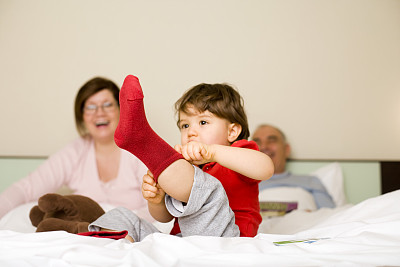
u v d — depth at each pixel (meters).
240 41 2.85
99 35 2.88
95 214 1.39
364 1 2.80
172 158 0.83
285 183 2.55
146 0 2.88
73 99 2.83
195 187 0.83
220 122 1.13
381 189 2.67
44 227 1.15
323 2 2.82
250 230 1.05
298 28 2.83
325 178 2.64
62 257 0.71
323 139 2.77
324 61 2.80
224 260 0.69
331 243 0.76
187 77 2.83
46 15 2.89
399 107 2.75
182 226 0.91
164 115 2.81
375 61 2.78
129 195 2.29
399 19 2.78
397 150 2.73
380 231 0.86
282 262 0.68
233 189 1.07
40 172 2.32
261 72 2.82
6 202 2.11
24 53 2.87
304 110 2.79
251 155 0.93
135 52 2.86
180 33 2.86
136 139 0.81
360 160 2.70
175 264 0.68
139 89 0.80
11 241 0.80
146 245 0.78
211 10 2.87
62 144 2.80
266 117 2.80
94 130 2.38
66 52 2.86
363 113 2.76
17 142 2.81
